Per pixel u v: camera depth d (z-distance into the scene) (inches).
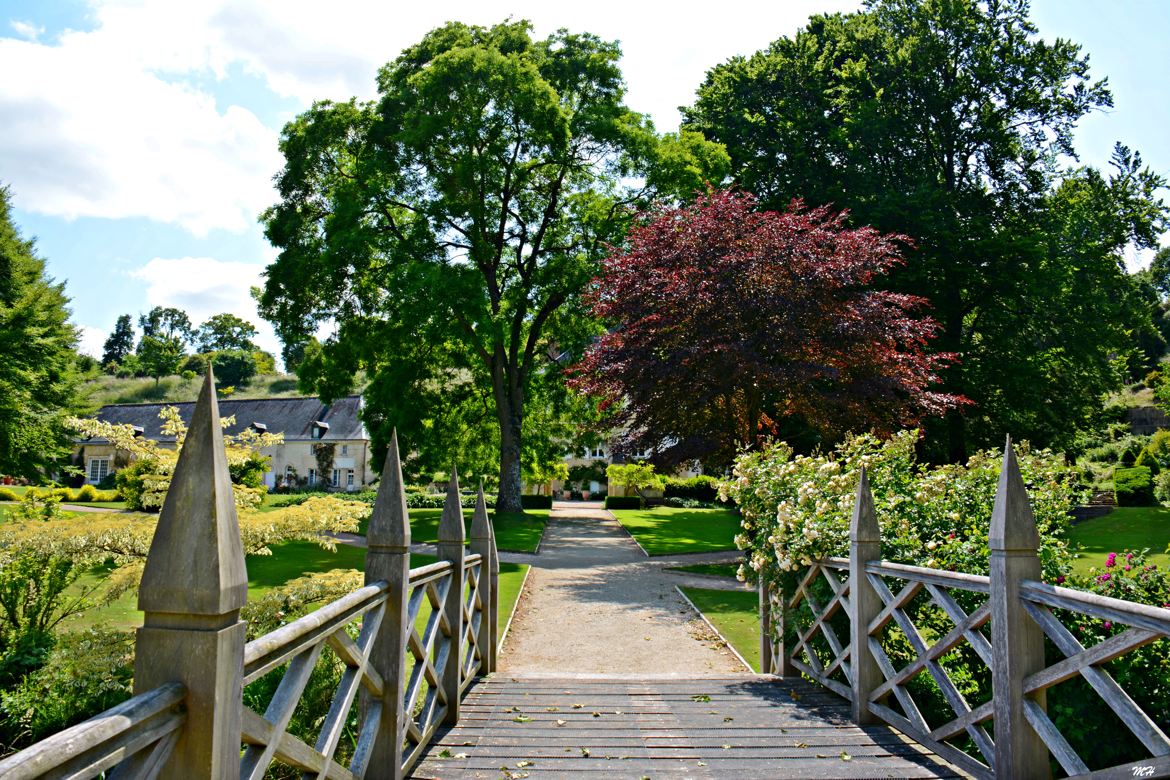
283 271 929.5
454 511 208.8
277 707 97.9
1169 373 1382.9
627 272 611.2
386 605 149.2
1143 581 179.8
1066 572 204.7
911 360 617.0
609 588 536.7
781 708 218.2
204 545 76.4
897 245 881.5
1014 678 137.0
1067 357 999.0
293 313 948.6
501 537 826.8
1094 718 153.8
